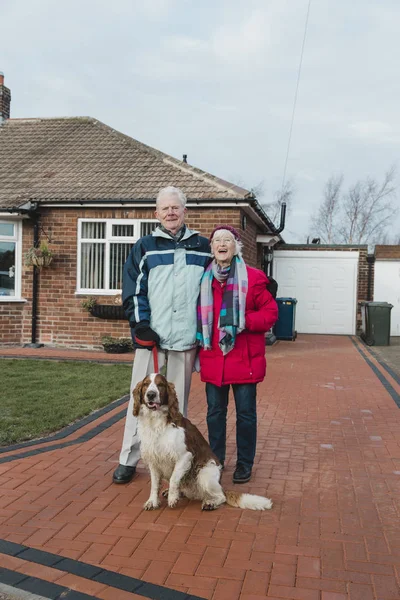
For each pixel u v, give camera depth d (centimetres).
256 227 1476
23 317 1295
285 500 435
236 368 457
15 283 1290
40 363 1039
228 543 361
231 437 602
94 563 334
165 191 451
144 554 346
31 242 1282
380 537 372
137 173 1309
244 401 467
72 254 1265
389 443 590
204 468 413
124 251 1251
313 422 675
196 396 815
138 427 415
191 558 341
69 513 404
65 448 550
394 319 1905
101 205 1224
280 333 1639
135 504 423
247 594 303
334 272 1867
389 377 1005
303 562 338
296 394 840
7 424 620
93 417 664
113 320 1253
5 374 918
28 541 360
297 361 1188
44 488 449
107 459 521
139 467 507
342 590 308
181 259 452
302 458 538
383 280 1902
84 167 1363
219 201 1170
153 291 451
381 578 320
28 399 739
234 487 461
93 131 1526
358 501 434
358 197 4212
